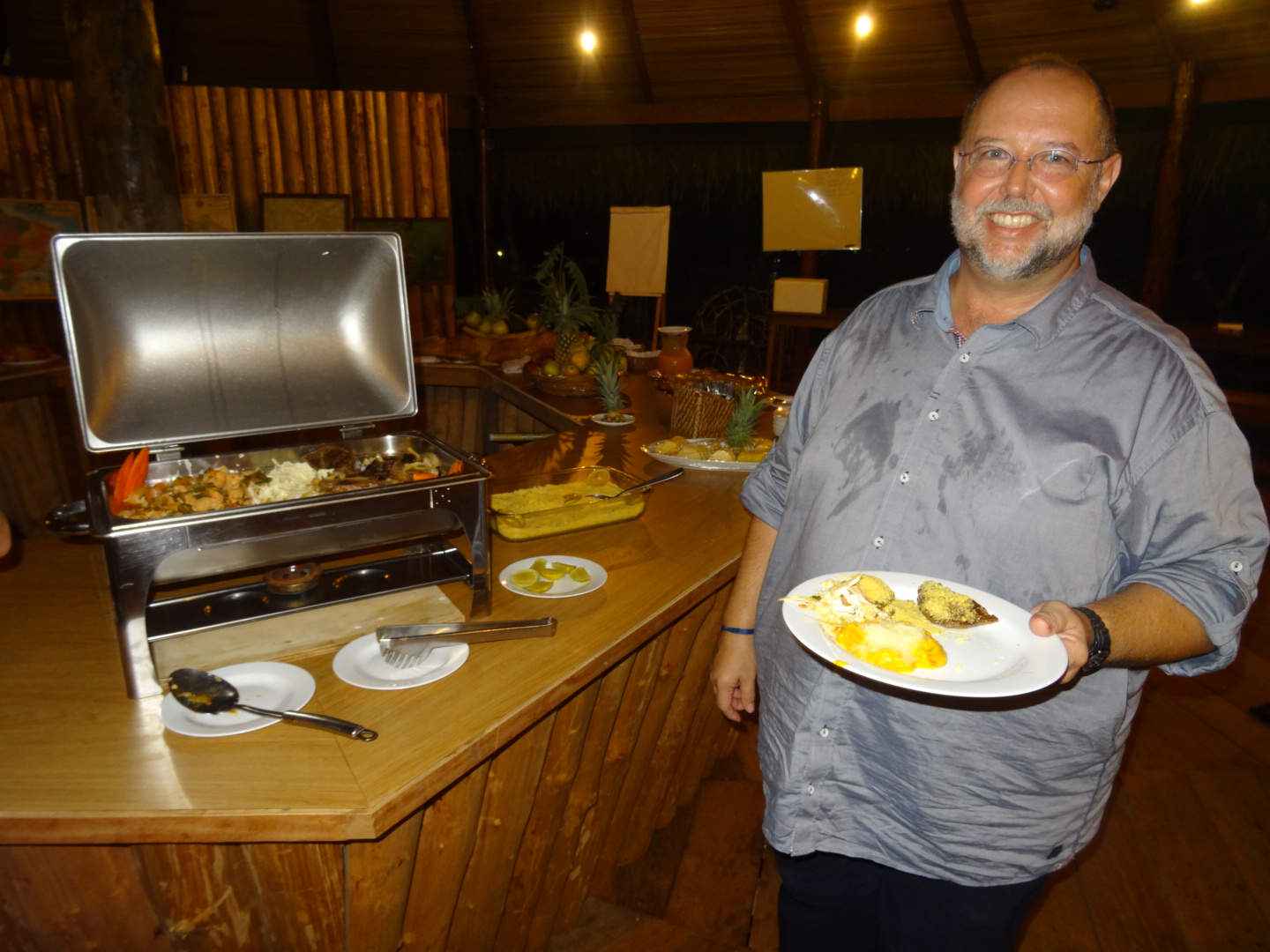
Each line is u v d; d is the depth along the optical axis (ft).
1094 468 3.57
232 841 3.33
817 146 18.97
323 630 4.78
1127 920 6.84
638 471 8.20
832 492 4.24
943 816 4.04
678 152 20.51
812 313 17.95
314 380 5.50
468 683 4.31
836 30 17.76
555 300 13.19
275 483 4.97
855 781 4.33
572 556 6.02
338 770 3.58
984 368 3.84
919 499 3.94
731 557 6.13
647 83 20.04
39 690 4.13
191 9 18.72
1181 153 16.24
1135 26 15.81
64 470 14.53
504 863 5.17
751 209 20.92
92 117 11.74
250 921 4.21
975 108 3.81
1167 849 7.57
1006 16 16.44
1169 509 3.45
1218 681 10.06
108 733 3.80
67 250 4.47
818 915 4.86
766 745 4.70
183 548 4.06
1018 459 3.70
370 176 19.90
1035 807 3.92
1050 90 3.52
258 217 19.38
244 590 5.03
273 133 19.02
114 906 3.88
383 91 19.54
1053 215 3.53
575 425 10.32
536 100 21.25
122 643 3.98
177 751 3.67
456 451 5.32
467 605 5.20
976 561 3.82
